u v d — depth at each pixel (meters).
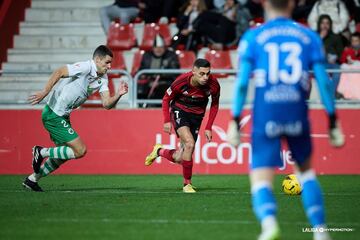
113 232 23.20
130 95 48.50
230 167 47.72
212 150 47.88
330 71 47.00
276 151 19.91
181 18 58.56
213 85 35.38
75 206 29.69
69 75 34.06
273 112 19.78
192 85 35.34
